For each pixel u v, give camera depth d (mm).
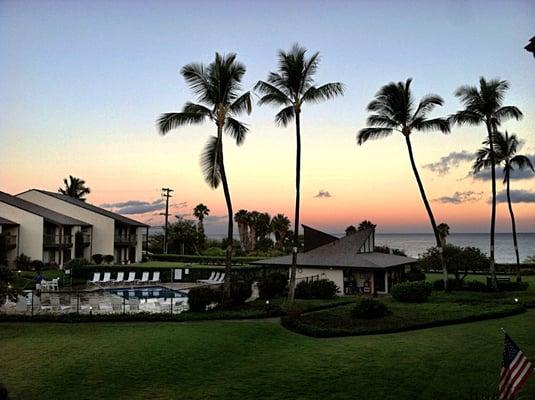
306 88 24078
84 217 51406
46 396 10266
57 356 13266
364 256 31266
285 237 72938
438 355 13133
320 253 32750
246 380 11227
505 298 24828
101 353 13555
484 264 29719
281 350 14078
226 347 14320
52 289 30688
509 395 7980
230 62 22656
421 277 33875
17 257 40281
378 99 29781
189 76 22531
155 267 37875
